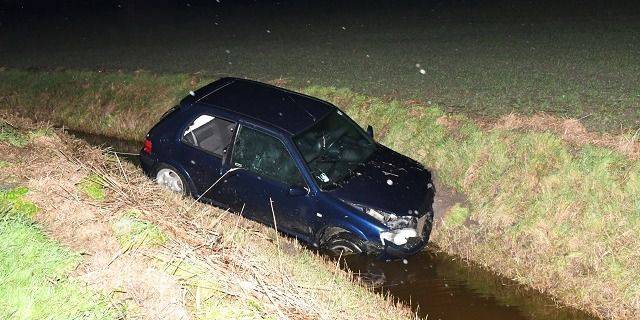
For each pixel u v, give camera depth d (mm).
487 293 7039
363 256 7523
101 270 5012
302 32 21625
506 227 7809
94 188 6590
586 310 6680
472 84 12234
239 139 7668
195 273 5176
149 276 5023
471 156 8898
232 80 8844
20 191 6254
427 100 11070
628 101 10391
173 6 31094
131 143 12117
